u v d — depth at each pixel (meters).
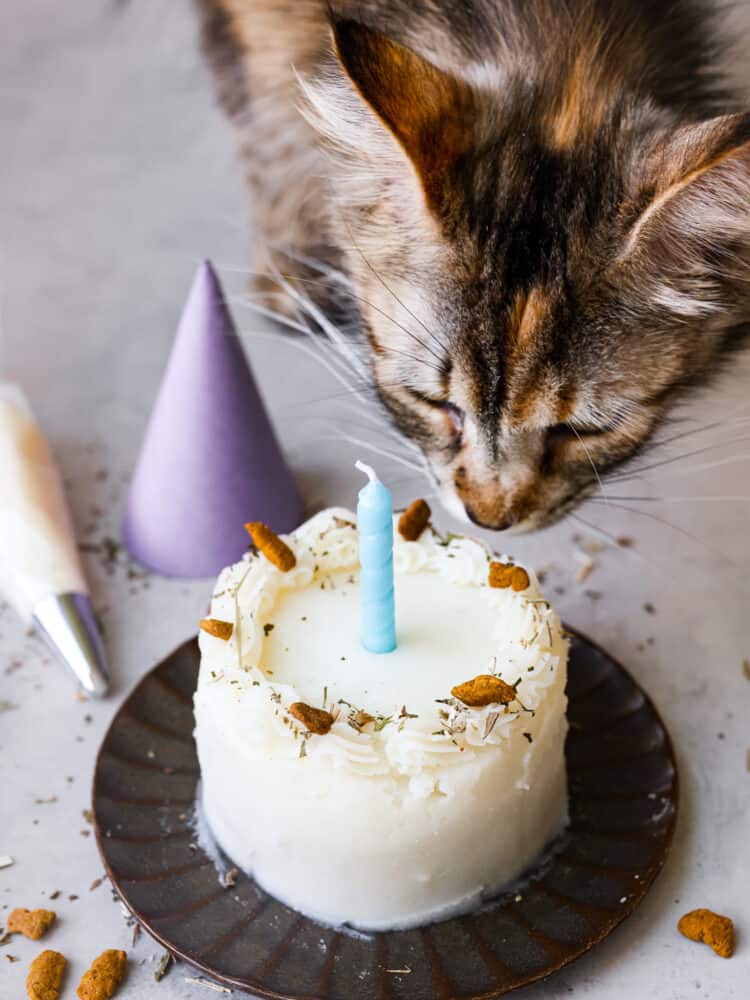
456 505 0.38
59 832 0.34
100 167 0.69
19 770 0.36
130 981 0.30
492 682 0.29
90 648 0.38
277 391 0.52
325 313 0.46
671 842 0.31
